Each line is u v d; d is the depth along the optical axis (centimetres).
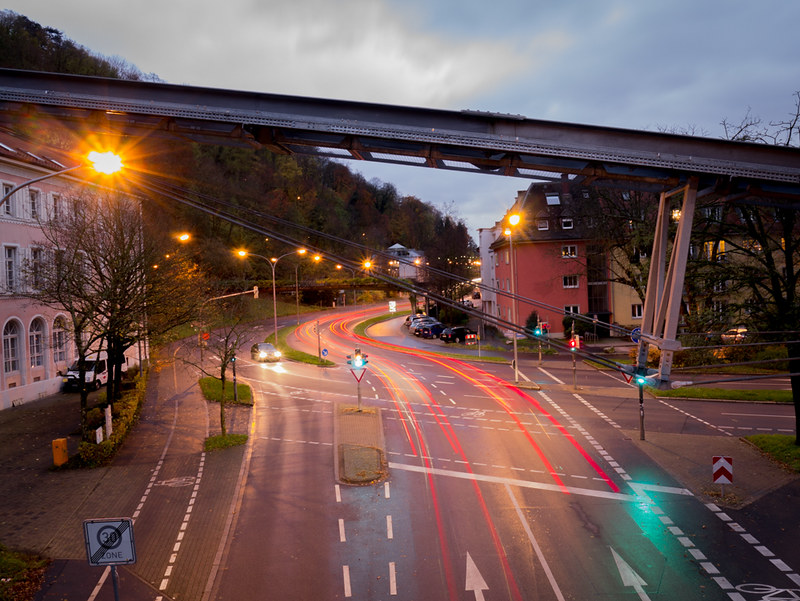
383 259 10981
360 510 1652
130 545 931
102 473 2017
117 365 2955
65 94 1322
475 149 1308
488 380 3725
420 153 1327
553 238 5456
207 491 1831
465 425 2592
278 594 1214
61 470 2053
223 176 9106
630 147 1257
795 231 2531
